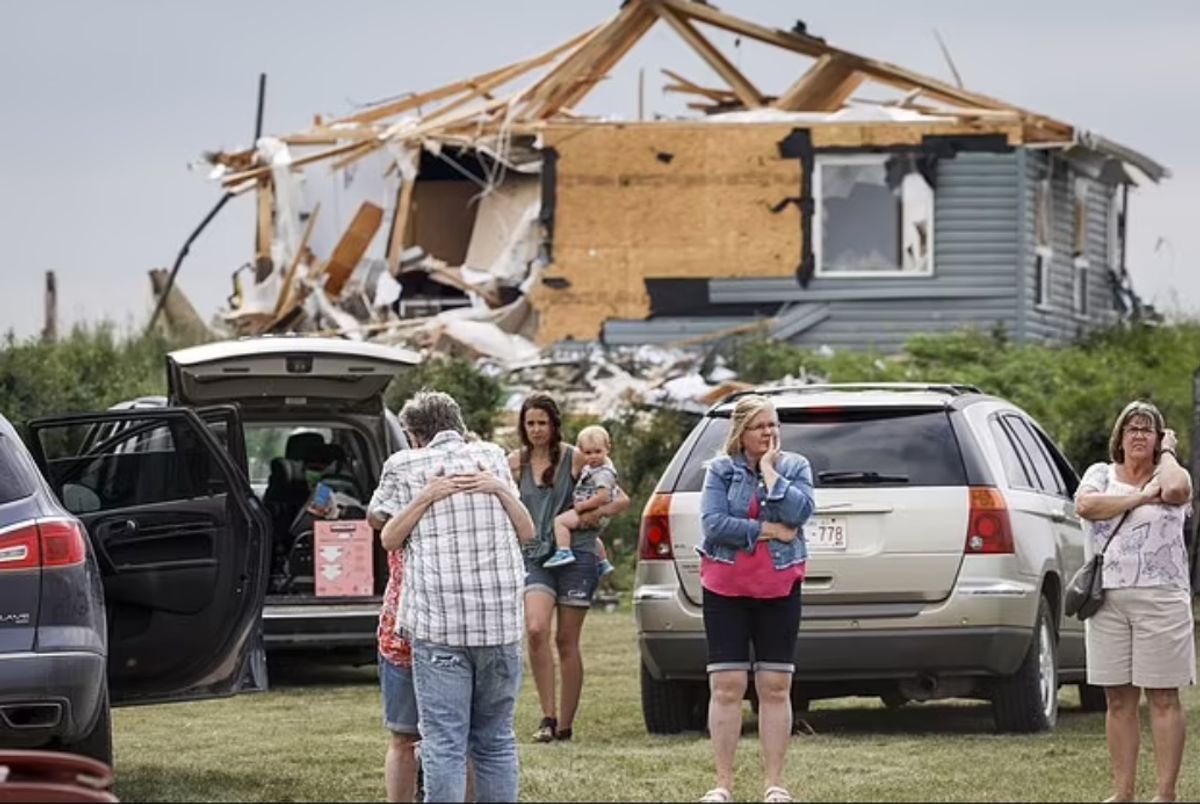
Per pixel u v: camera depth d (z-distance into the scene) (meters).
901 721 18.55
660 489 17.09
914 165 48.12
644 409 37.50
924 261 48.25
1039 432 18.80
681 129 48.00
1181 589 13.22
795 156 48.00
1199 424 26.03
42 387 34.38
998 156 48.19
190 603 14.91
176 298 50.41
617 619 28.88
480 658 12.26
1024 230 48.19
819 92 50.88
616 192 48.06
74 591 13.66
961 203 48.25
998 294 48.25
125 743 17.16
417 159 47.84
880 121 47.97
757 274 48.00
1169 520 13.23
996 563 16.47
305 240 47.41
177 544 14.91
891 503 16.52
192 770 15.46
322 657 23.53
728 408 17.25
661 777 14.62
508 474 12.57
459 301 48.97
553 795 13.73
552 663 17.11
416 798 13.12
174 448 16.09
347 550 21.56
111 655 14.77
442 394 12.62
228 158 49.44
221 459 15.13
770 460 13.40
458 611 12.15
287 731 17.92
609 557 32.41
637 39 49.59
